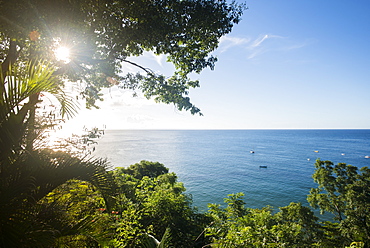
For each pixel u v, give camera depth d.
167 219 8.70
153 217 8.45
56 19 4.29
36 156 2.39
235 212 12.76
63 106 3.27
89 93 7.47
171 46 6.54
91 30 5.07
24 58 6.15
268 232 8.02
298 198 42.25
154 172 34.47
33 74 2.28
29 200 2.05
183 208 10.45
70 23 4.45
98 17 4.89
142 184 10.79
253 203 38.88
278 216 21.67
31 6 3.90
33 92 2.30
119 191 2.87
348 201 23.19
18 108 2.23
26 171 2.14
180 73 7.73
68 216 2.50
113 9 5.20
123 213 5.47
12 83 2.14
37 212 2.09
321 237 19.17
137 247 4.94
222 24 6.01
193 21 5.88
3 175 2.00
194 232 9.82
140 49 6.74
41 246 1.79
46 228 1.91
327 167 26.31
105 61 6.22
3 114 2.09
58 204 2.54
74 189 3.03
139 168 33.78
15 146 2.16
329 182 25.38
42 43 4.75
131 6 5.08
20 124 2.23
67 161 2.43
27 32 4.29
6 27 4.04
